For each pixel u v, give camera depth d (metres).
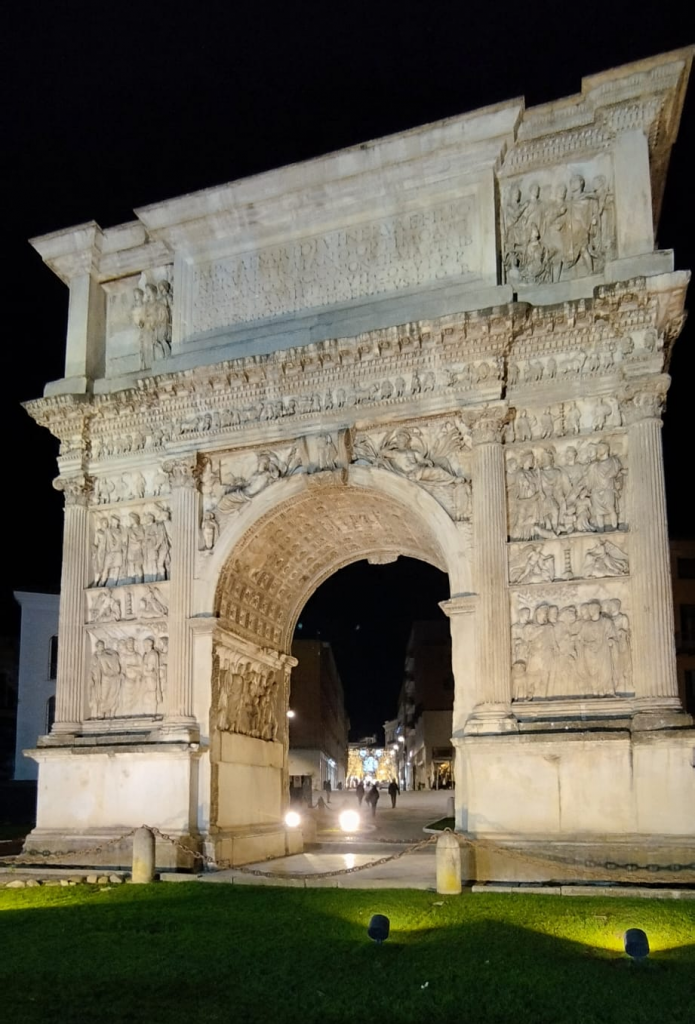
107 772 26.55
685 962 14.11
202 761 25.97
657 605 22.19
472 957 14.54
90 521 29.39
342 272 27.34
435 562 31.27
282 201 28.11
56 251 31.14
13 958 15.24
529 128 25.81
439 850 20.50
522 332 24.38
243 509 27.11
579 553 23.53
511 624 23.66
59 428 29.73
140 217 29.59
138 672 27.64
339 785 125.62
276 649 31.33
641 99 24.67
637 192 24.47
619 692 22.55
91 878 23.70
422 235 26.61
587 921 16.95
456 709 23.50
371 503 27.56
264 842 28.45
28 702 59.56
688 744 20.98
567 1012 12.03
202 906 19.39
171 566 27.47
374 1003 12.48
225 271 28.88
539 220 25.75
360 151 27.02
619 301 23.27
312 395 26.73
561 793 21.80
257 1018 11.90
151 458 28.78
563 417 24.38
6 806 51.22
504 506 24.14
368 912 18.19
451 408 25.00
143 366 29.80
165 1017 11.93
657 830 20.89
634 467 23.09
